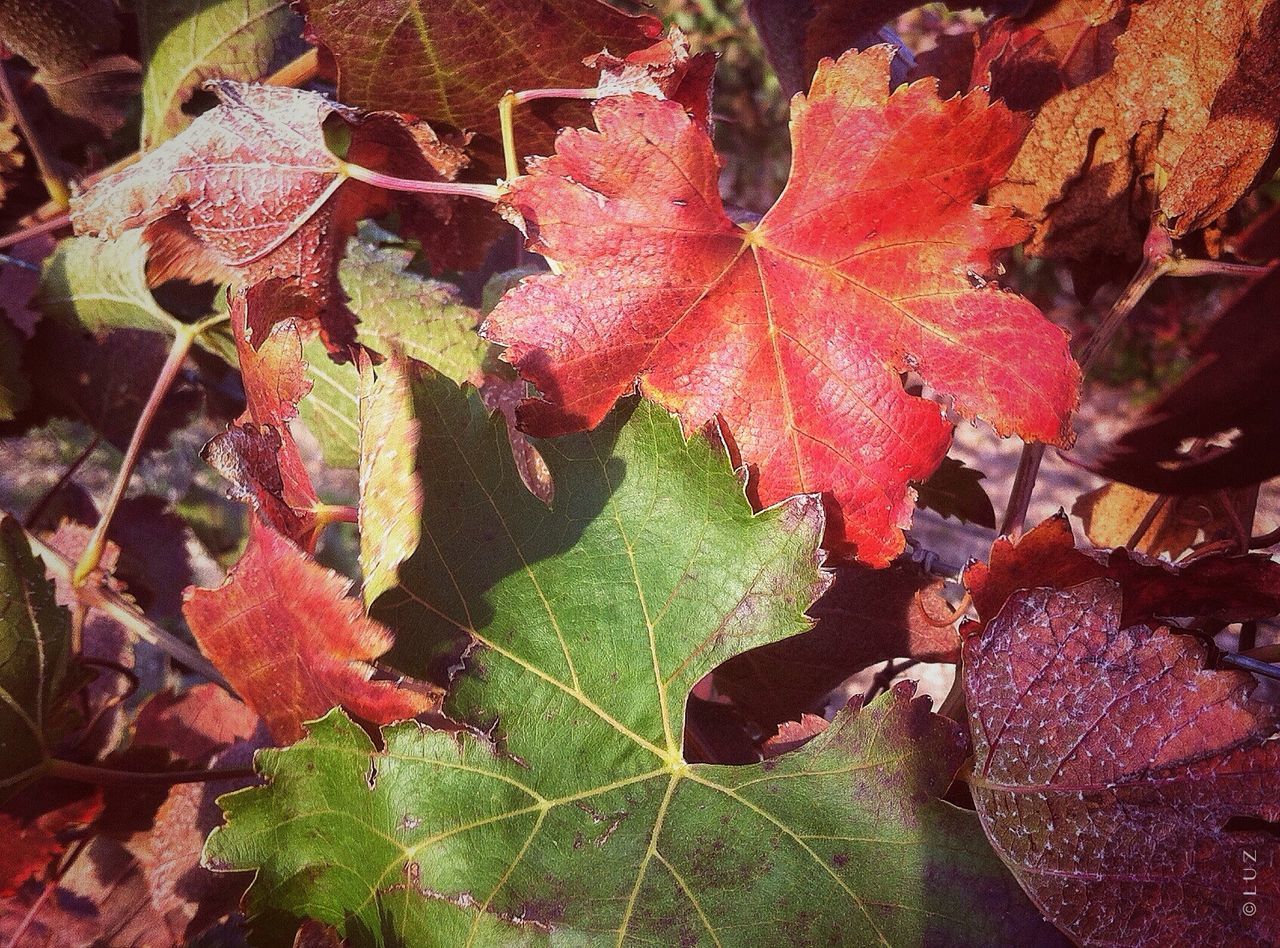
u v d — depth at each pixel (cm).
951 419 24
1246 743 20
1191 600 23
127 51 36
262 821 21
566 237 23
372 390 23
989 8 29
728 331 23
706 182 23
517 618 22
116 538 39
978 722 21
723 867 21
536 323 23
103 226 28
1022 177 29
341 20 27
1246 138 26
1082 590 21
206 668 30
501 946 21
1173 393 22
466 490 22
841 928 21
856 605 27
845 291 23
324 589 22
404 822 21
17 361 36
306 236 28
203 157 28
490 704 22
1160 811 20
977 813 21
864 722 22
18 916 31
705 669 22
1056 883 20
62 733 27
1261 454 22
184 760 29
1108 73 28
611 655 22
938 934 21
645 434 23
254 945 21
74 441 41
